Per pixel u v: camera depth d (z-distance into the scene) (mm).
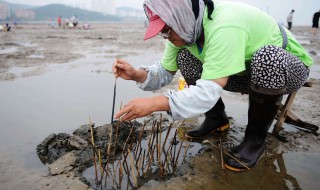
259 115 1908
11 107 3203
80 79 4543
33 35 16141
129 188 1772
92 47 9547
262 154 2135
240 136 2467
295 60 1878
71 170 1963
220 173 1933
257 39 1794
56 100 3465
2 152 2205
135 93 3760
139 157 2080
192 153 2199
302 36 16000
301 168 1983
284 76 1752
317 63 6016
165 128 2615
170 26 1606
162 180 1858
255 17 1772
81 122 2785
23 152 2213
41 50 8414
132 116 1587
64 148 2238
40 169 1990
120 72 2088
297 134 2486
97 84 4230
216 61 1604
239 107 3209
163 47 9586
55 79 4527
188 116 1607
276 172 1938
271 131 2533
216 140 2391
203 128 2424
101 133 2365
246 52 1814
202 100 1590
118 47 9594
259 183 1826
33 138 2451
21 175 1909
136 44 10773
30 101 3416
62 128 2650
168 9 1564
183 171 1949
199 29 1699
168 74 2336
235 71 1609
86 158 2076
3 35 16031
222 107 2424
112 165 2029
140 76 2170
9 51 8070
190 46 1856
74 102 3391
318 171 1948
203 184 1812
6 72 4996
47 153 2193
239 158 1980
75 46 9852
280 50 1750
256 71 1768
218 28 1609
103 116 2939
